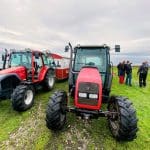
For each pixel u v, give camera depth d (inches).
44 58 296.0
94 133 160.4
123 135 135.0
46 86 291.7
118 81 456.4
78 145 142.1
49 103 147.5
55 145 141.4
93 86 145.5
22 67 242.5
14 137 153.3
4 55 266.5
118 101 143.8
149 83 469.4
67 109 153.7
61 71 376.8
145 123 188.7
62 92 158.7
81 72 161.9
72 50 199.6
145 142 150.8
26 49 255.4
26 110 212.7
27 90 213.2
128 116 132.4
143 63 395.5
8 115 199.5
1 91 206.2
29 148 137.3
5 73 212.5
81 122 181.0
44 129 166.7
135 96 301.0
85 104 147.5
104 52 204.5
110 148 139.0
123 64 411.2
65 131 163.0
